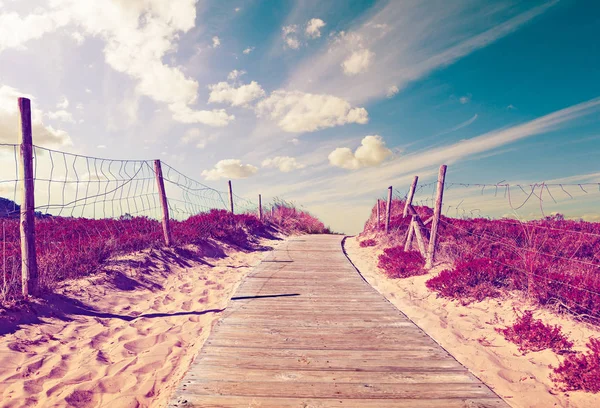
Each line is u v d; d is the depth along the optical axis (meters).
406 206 13.45
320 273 9.30
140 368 4.10
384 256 10.69
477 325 5.41
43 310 5.30
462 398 3.19
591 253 7.83
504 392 3.51
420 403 3.09
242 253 12.91
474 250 8.63
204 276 9.01
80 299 6.09
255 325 5.20
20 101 5.41
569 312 5.18
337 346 4.39
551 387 3.61
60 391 3.53
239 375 3.56
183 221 13.88
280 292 7.28
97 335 5.00
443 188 8.76
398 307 6.54
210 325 5.57
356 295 7.05
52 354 4.31
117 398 3.43
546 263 6.45
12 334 4.55
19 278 5.79
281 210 23.55
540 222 9.30
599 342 3.93
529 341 4.54
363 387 3.35
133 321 5.64
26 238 5.42
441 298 6.86
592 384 3.44
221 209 16.48
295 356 4.07
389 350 4.29
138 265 8.27
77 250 7.80
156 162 9.98
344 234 24.98
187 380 3.44
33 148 5.54
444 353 4.21
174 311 6.27
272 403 3.04
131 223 12.09
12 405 3.24
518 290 6.24
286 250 13.67
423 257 9.43
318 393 3.22
